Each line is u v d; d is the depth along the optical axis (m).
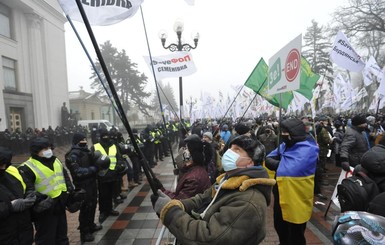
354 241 1.34
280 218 3.47
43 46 26.98
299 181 3.17
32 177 3.51
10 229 3.00
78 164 4.55
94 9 2.28
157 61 7.04
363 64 8.10
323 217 5.27
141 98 47.44
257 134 7.81
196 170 2.81
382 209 1.89
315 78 6.93
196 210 2.13
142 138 10.96
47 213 3.61
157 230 4.99
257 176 1.74
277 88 4.16
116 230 5.02
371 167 2.43
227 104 20.47
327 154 8.02
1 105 21.72
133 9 2.38
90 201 4.62
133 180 8.67
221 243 1.54
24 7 24.39
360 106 30.45
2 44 22.50
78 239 4.75
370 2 26.03
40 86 26.36
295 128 3.33
